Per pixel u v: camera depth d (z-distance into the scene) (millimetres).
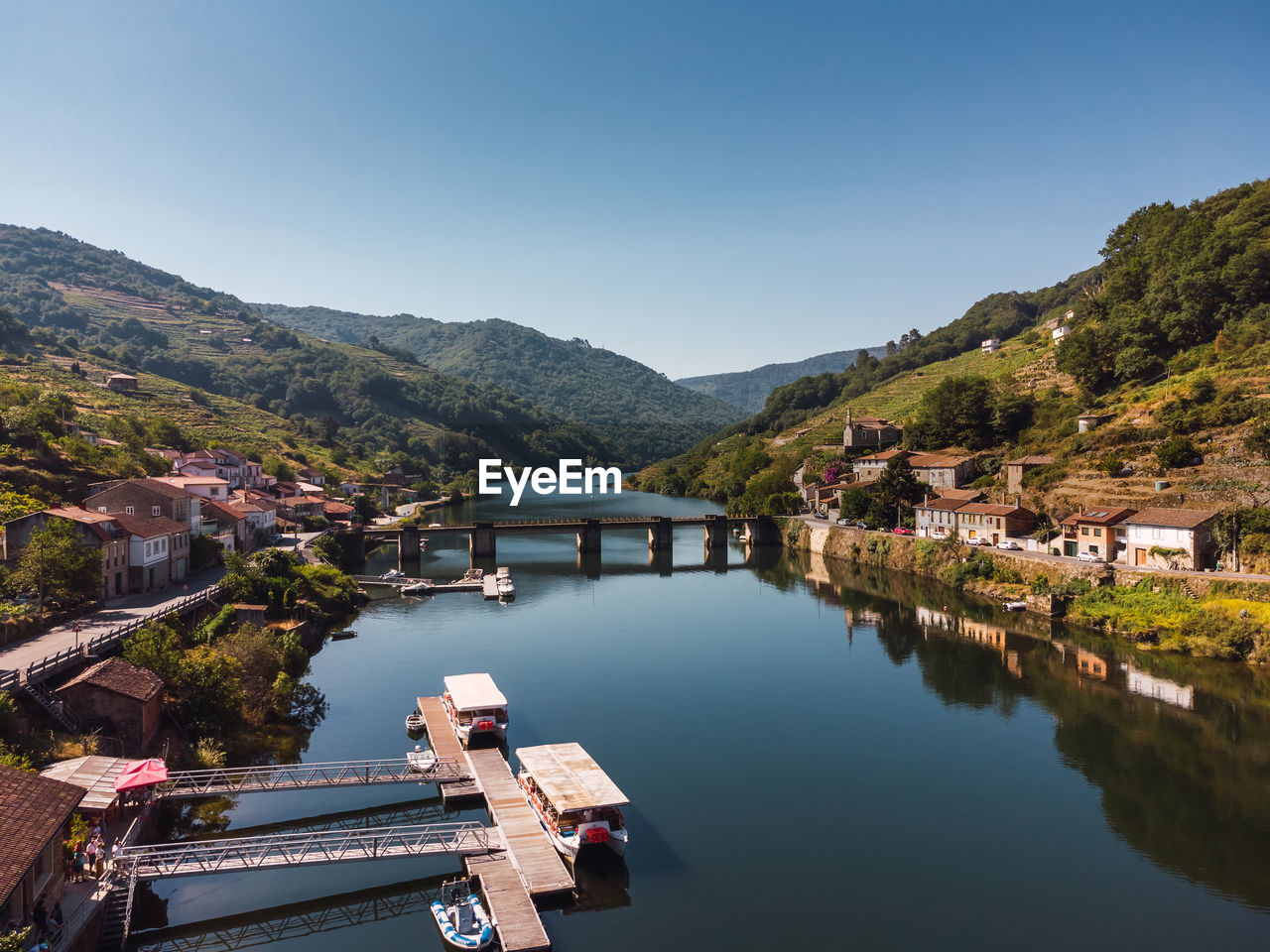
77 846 41812
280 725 70750
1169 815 56281
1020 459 151000
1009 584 120688
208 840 50219
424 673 88000
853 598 129125
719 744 69062
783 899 46594
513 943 40469
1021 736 70188
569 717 75188
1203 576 97875
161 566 95688
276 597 99125
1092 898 46812
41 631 71062
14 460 111438
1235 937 43219
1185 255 173375
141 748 53844
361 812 56094
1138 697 78875
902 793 59844
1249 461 113188
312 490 197125
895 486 164250
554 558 176875
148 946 42344
